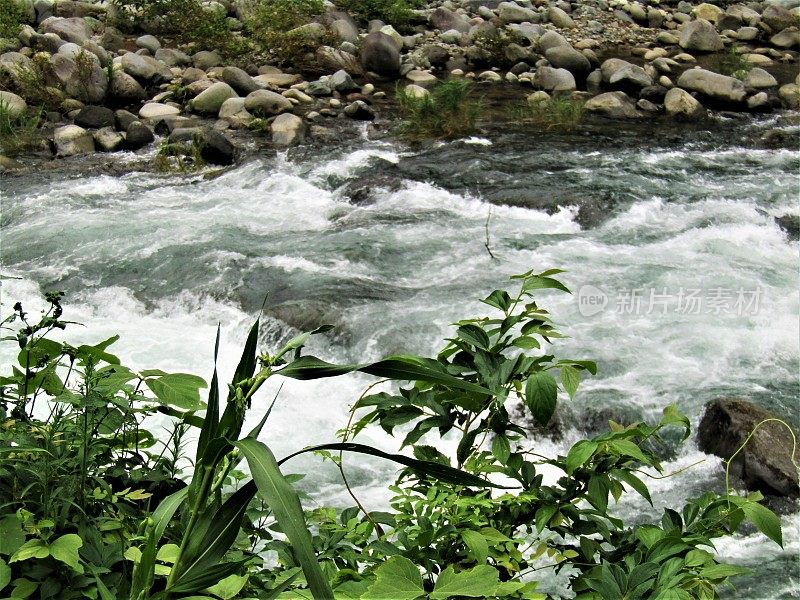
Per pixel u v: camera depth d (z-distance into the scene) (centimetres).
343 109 1223
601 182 949
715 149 1081
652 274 763
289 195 958
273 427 581
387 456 133
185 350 682
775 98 1288
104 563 175
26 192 953
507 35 1502
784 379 619
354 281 746
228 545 139
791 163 1031
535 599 163
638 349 648
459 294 726
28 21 1530
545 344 647
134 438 233
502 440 206
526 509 206
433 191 941
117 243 830
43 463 185
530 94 1320
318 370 138
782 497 508
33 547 165
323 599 116
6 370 618
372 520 205
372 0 1596
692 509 193
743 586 439
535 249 810
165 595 138
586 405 584
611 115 1222
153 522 143
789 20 1642
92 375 196
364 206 926
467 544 184
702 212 888
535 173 976
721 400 564
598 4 1764
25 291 759
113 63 1326
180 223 877
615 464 204
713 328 674
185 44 1491
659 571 168
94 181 991
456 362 209
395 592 154
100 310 741
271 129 1128
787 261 797
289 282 748
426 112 1144
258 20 1510
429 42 1540
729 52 1561
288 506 122
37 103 1205
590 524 199
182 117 1193
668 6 1820
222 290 746
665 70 1418
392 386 621
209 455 136
